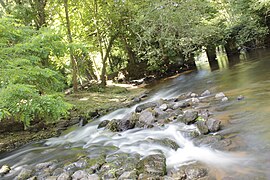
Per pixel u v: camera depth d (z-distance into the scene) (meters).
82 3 17.83
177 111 8.02
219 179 4.02
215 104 8.09
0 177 6.00
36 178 5.32
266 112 6.28
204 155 5.02
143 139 6.59
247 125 5.80
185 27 16.23
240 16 22.73
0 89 5.03
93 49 19.91
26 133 9.62
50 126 10.12
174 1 15.82
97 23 18.41
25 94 4.95
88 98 14.09
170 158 5.22
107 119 9.98
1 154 8.16
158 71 21.70
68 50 8.80
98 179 4.61
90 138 8.02
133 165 4.95
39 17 14.46
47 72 6.14
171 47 17.86
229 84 10.96
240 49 24.38
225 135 5.60
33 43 6.83
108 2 18.03
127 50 22.09
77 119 10.66
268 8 19.31
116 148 6.44
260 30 21.61
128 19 18.47
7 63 5.91
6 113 4.91
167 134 6.51
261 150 4.61
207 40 19.86
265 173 3.93
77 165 5.59
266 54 17.55
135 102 12.57
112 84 19.81
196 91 11.47
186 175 4.27
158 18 16.20
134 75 21.59
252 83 9.88
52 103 5.21
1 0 13.22
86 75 23.66
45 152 7.54
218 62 21.59
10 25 7.14
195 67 22.14
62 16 17.78
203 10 17.08
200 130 6.04
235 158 4.59
